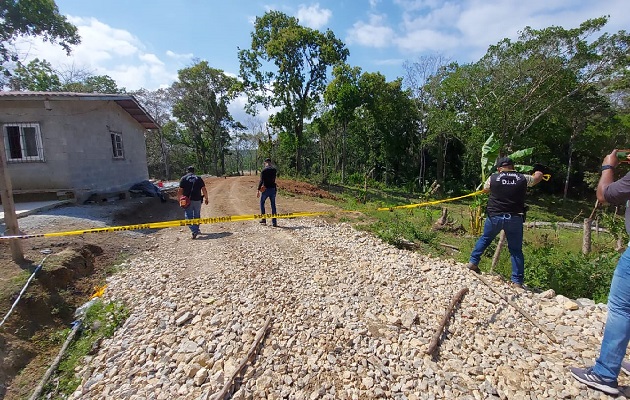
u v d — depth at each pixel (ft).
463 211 57.93
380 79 102.89
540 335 12.54
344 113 97.86
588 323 13.16
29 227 24.50
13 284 15.37
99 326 14.69
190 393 10.08
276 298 15.43
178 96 141.18
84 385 11.25
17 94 31.45
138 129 52.08
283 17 91.40
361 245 23.34
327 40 90.38
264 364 11.09
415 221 35.63
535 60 69.31
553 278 18.01
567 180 103.55
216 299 15.65
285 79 90.99
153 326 13.98
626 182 8.99
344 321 13.44
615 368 9.27
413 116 114.62
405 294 15.60
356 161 140.77
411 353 11.42
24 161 33.40
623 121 94.38
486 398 9.46
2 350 12.39
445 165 121.39
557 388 9.73
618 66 66.95
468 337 12.35
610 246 28.60
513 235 16.28
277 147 124.67
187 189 26.02
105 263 21.34
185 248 24.11
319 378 10.41
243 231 28.32
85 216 29.48
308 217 34.14
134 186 46.32
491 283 16.69
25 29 68.90
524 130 77.71
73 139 35.12
